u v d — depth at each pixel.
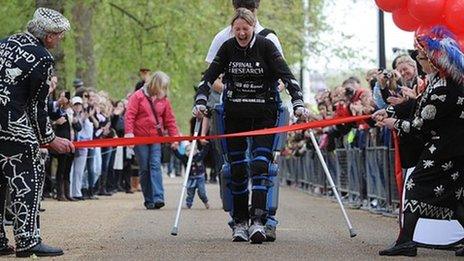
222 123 10.26
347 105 16.75
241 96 10.11
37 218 8.83
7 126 8.67
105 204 17.33
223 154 10.31
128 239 10.51
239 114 10.11
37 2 20.17
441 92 8.49
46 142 8.98
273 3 30.81
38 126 8.89
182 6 28.05
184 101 45.91
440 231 8.55
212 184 29.89
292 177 27.55
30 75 8.72
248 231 10.35
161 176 16.11
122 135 21.56
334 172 19.28
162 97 16.47
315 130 20.86
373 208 15.43
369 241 10.23
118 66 29.48
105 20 28.69
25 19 23.56
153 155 16.09
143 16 28.39
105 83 32.53
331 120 9.98
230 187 10.34
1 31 23.67
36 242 8.78
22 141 8.70
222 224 12.55
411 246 8.61
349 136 17.14
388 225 12.36
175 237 10.75
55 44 9.00
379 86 12.10
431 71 8.66
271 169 10.16
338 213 14.89
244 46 10.02
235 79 10.11
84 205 16.92
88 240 10.38
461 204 8.54
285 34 30.59
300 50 31.00
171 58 28.77
